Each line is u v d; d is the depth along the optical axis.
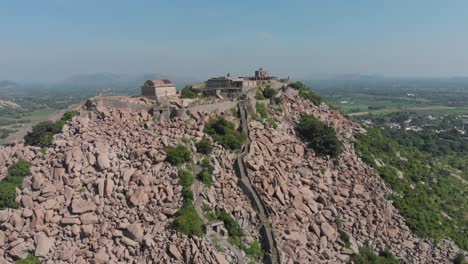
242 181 96.88
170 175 91.75
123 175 90.19
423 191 137.00
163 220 83.38
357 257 94.81
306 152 120.50
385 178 126.44
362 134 151.38
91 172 91.25
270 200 95.31
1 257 77.06
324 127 128.62
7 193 84.56
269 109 135.25
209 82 150.75
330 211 102.75
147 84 132.62
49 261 77.12
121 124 107.38
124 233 81.44
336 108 170.25
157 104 116.50
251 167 100.94
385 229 107.06
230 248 82.50
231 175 98.31
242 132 113.94
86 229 80.94
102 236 80.88
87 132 102.62
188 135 105.00
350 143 137.88
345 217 104.00
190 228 80.75
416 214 116.81
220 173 97.00
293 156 116.12
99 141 99.12
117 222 82.75
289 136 124.31
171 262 76.44
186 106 116.75
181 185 89.31
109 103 115.44
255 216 91.19
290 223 93.19
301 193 102.88
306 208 99.69
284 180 103.56
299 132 128.62
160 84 133.00
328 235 96.38
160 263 76.19
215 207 89.31
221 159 100.75
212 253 78.81
